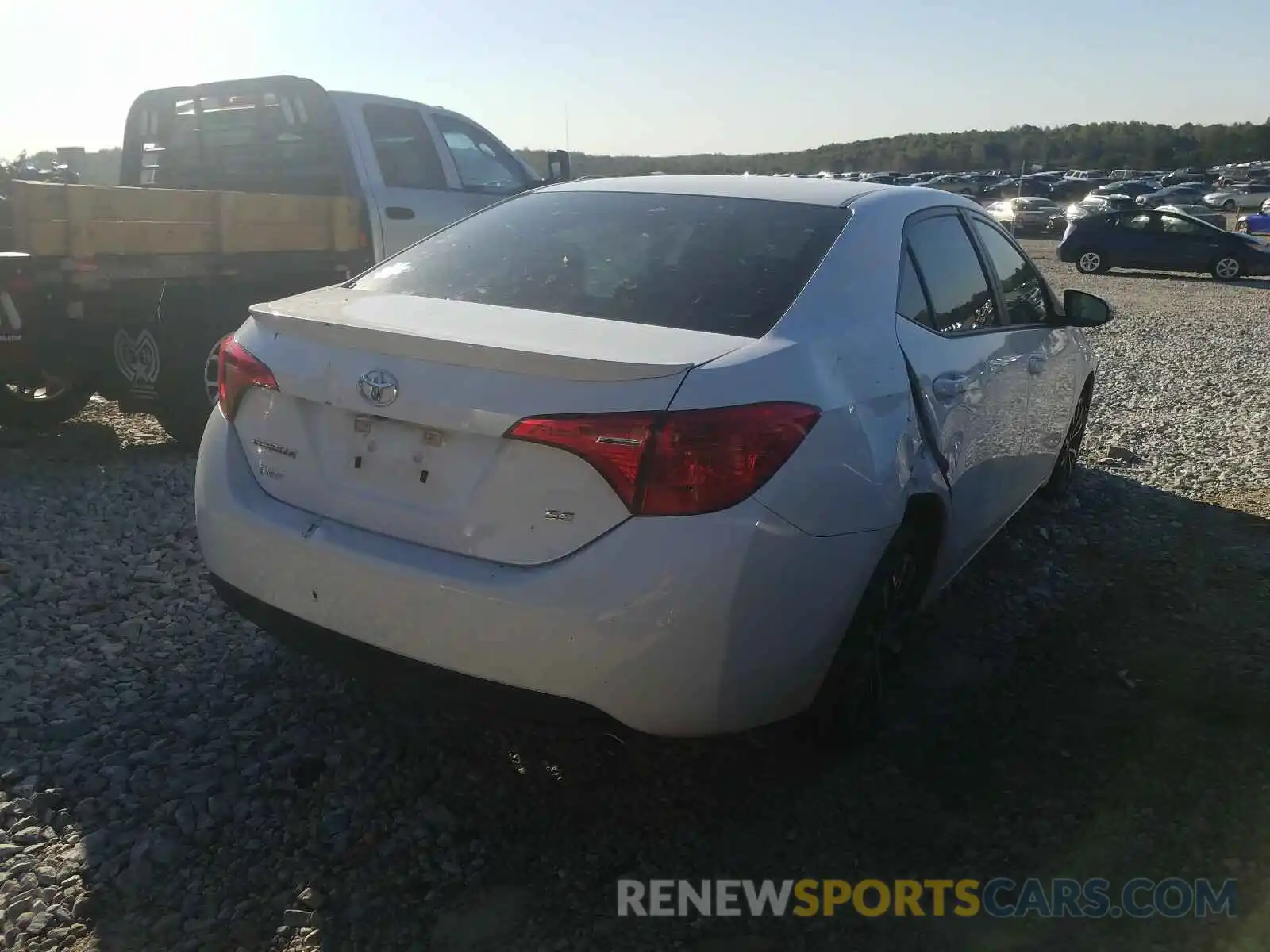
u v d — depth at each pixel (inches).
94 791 113.3
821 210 131.7
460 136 324.8
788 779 119.8
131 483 219.8
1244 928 96.8
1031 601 169.6
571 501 94.3
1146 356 424.5
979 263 159.3
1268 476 241.3
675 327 109.3
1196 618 163.8
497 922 97.3
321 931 95.4
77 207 208.7
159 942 93.4
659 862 106.1
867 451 108.4
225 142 309.7
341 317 111.3
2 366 232.1
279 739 124.6
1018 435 166.4
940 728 130.4
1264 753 125.0
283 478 112.0
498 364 97.1
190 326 235.6
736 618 95.1
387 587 101.0
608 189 144.9
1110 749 126.0
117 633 149.6
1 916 95.0
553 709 97.3
